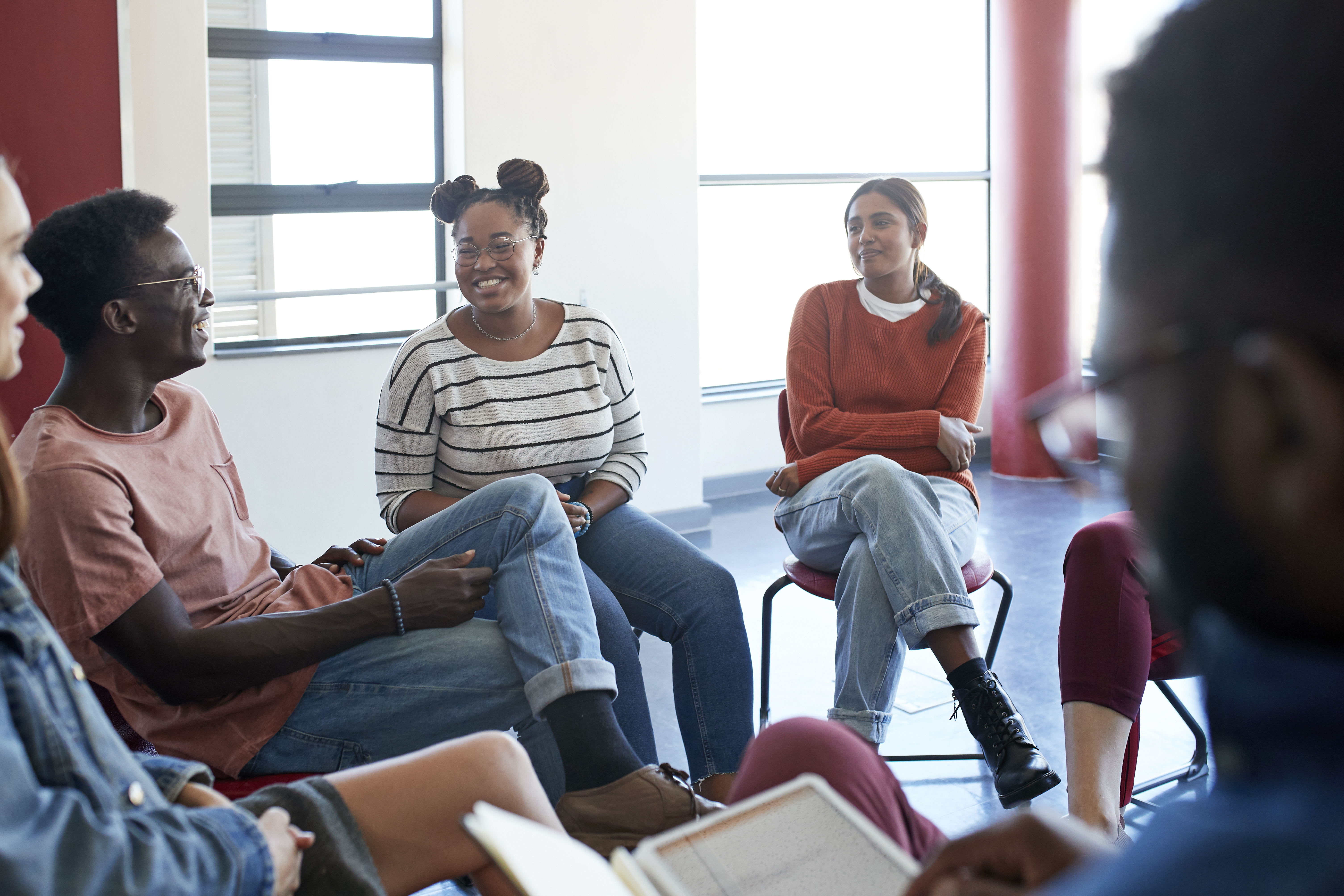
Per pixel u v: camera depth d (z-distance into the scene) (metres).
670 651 3.20
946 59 5.52
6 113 3.11
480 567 1.72
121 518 1.43
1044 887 0.60
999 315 5.17
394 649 1.61
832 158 5.27
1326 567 0.33
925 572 2.04
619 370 2.28
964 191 5.64
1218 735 0.38
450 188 2.19
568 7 3.95
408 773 1.11
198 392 1.76
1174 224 0.36
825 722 1.00
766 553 4.15
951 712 2.67
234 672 1.48
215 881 0.88
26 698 0.85
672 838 0.78
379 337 4.02
